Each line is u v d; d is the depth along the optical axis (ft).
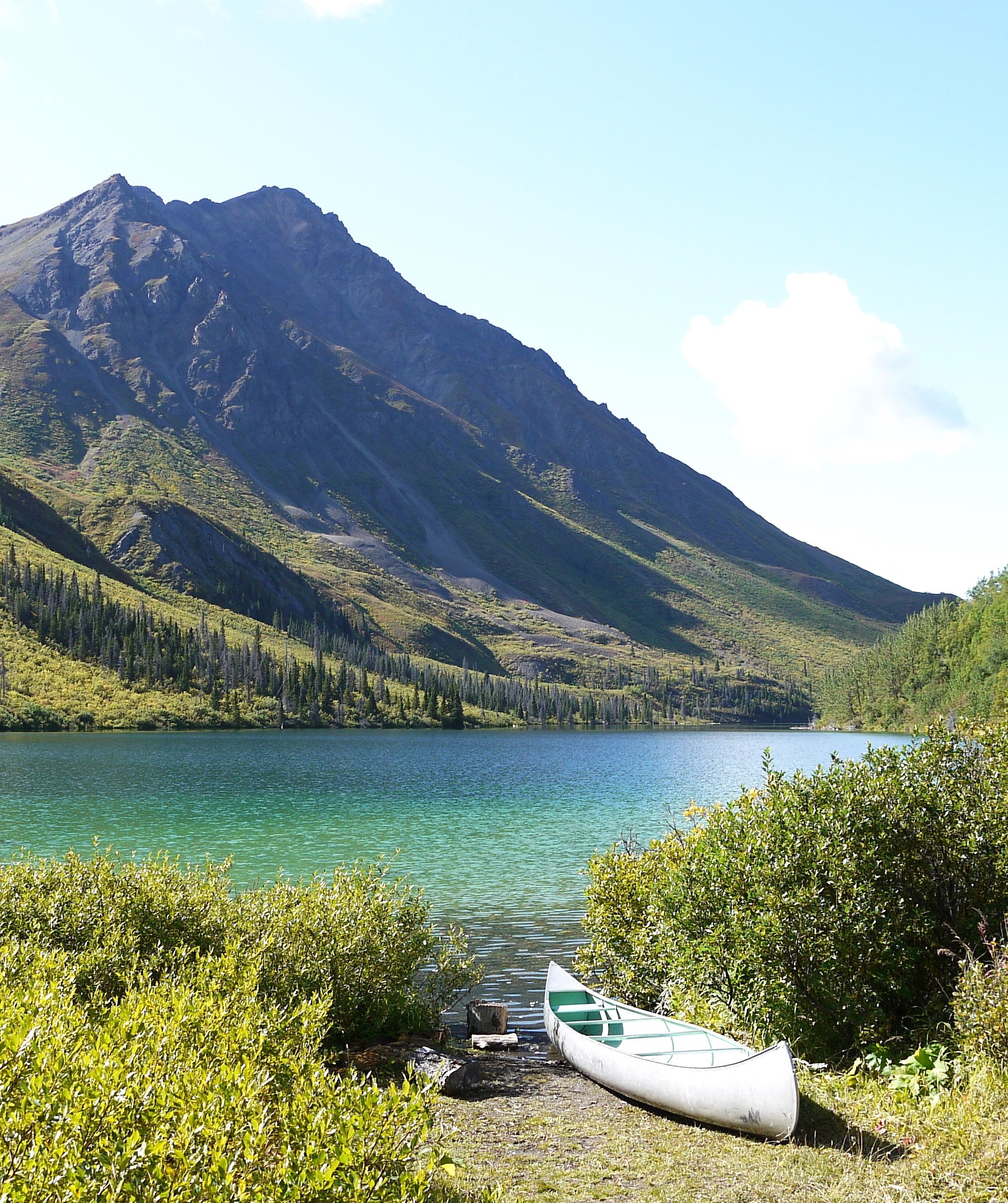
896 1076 47.03
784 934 51.83
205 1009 34.37
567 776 355.36
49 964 43.11
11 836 169.78
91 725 563.07
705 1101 44.93
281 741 535.19
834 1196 35.37
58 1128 21.70
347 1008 56.75
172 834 176.76
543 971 90.07
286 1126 23.72
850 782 57.31
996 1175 35.86
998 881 52.95
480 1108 48.70
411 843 174.19
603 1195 36.01
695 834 65.41
